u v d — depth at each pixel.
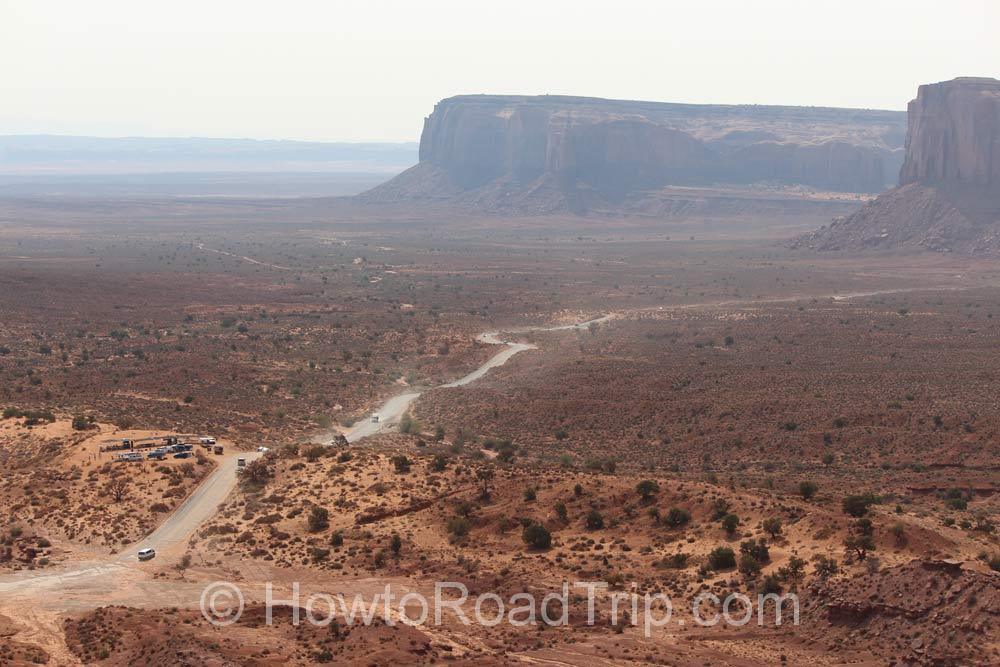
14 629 77.31
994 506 103.25
